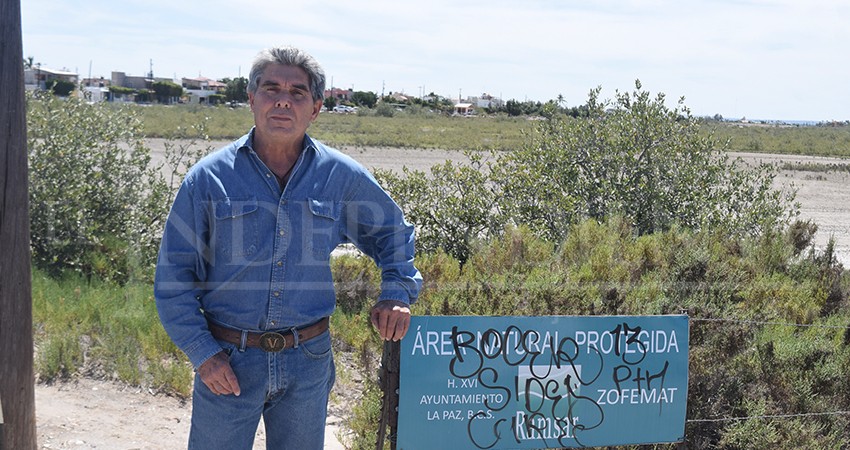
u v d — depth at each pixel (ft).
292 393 9.45
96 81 297.94
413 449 10.89
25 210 11.61
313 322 9.45
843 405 15.58
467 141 137.69
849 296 21.17
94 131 30.35
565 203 29.35
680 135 32.50
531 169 31.19
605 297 16.35
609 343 11.51
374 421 14.71
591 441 11.53
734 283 18.29
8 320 11.52
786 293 19.69
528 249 22.50
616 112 32.78
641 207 31.32
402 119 224.94
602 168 32.09
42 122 28.50
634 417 11.68
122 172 31.07
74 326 20.74
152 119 128.67
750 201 32.65
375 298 23.56
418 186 31.32
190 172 9.03
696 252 18.86
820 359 15.89
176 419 16.81
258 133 9.20
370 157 95.30
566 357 11.34
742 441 14.06
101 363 19.11
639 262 20.07
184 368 18.75
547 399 11.30
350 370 19.88
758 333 16.61
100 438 15.39
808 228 25.84
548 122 34.12
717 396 14.74
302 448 9.72
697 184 32.22
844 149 161.17
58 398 17.21
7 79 11.16
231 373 8.86
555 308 16.02
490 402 11.09
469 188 31.22
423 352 10.83
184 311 8.84
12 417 11.65
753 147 156.66
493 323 11.04
